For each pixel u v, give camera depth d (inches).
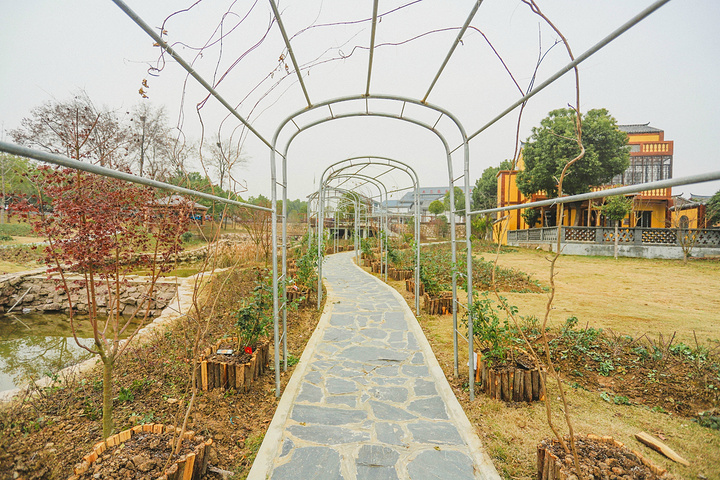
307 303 278.2
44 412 111.5
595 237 614.9
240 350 149.0
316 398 132.1
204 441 89.3
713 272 433.4
